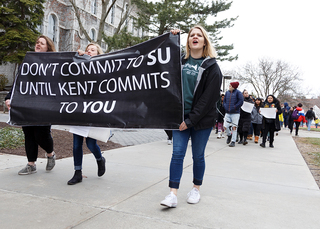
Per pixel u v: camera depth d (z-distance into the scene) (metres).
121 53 3.26
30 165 3.74
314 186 3.69
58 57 3.70
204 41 2.86
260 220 2.44
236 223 2.36
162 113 2.90
